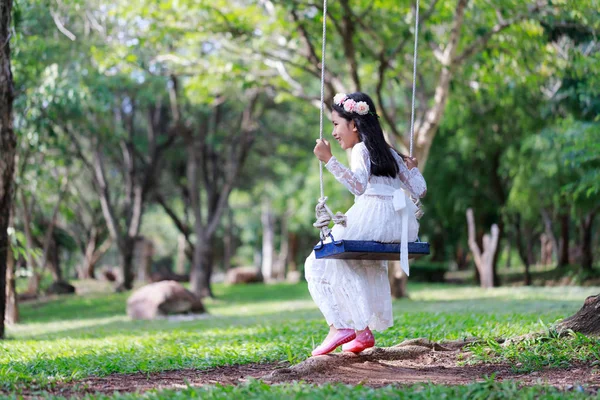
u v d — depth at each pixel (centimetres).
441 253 3550
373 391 445
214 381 545
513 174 2456
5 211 1098
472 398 439
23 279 2633
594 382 498
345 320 593
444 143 2703
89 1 1608
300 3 1542
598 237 3428
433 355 644
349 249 542
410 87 2078
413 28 1572
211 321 1456
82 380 562
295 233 4641
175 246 5206
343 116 598
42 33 1648
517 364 586
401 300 1862
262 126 3000
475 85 1911
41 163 2244
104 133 2483
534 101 2117
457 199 2728
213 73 1814
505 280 2978
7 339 1112
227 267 4622
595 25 1329
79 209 3353
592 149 1470
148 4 1606
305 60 1917
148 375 582
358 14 1750
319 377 546
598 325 624
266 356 675
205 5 1617
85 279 3394
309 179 3353
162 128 3078
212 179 2880
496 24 1588
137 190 2934
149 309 1727
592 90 1502
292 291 3020
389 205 581
